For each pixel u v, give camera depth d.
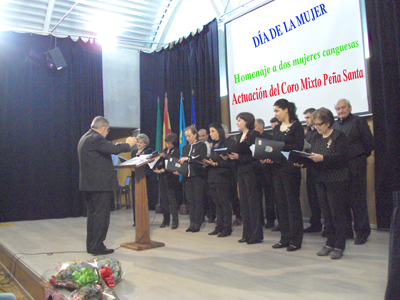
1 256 3.84
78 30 6.98
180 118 6.50
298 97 4.89
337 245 2.72
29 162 6.33
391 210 3.80
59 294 2.09
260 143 2.88
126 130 7.97
